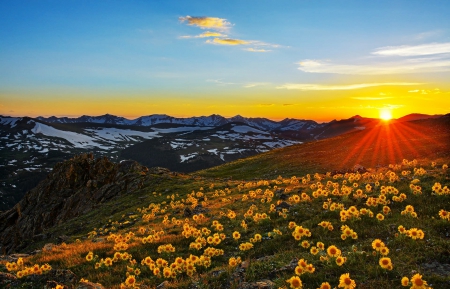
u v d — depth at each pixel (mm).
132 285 9414
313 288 8031
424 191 15898
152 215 29422
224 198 30547
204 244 14633
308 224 14586
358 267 8797
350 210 13641
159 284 10500
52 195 63594
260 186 34562
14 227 59875
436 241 9625
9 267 12352
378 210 14750
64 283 10883
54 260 15117
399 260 8844
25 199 66125
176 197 40469
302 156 69688
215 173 71875
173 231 19344
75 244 20578
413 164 27250
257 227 16281
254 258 11703
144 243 16406
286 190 24969
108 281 11516
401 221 12234
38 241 40438
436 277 7469
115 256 13586
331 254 8891
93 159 69375
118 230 27703
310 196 21188
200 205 29312
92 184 60781
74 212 55938
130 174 60000
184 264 11297
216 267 11242
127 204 44062
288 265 9695
